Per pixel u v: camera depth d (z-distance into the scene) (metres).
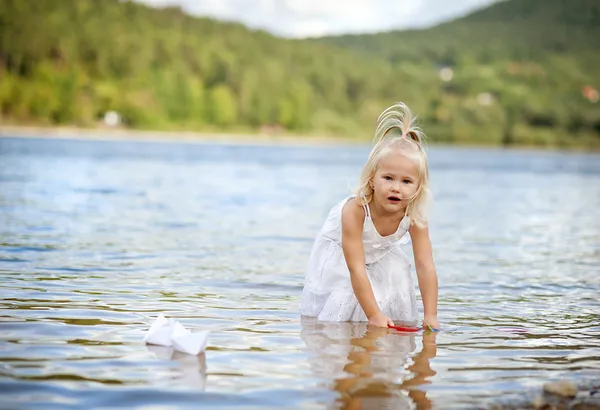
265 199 12.20
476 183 20.16
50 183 13.69
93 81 83.94
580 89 122.44
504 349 3.26
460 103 106.81
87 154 30.14
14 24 81.94
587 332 3.65
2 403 2.37
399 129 3.89
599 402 2.56
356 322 3.79
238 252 6.20
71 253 5.74
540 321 3.90
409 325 3.84
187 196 12.25
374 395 2.55
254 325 3.61
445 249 6.89
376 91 105.94
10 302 3.90
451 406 2.47
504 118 106.44
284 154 43.03
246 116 91.62
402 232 3.93
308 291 3.98
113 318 3.62
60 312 3.71
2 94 76.50
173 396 2.48
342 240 3.85
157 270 5.15
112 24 91.69
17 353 2.94
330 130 96.19
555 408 2.49
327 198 12.74
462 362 3.02
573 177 25.67
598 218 10.54
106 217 8.54
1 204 9.50
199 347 3.01
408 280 4.02
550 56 147.62
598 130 107.94
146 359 2.91
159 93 85.69
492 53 150.75
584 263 6.17
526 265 5.98
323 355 3.05
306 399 2.48
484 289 4.86
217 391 2.54
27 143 41.97
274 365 2.88
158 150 40.38
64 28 85.94
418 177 3.78
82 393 2.49
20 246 5.98
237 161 29.84
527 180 22.48
